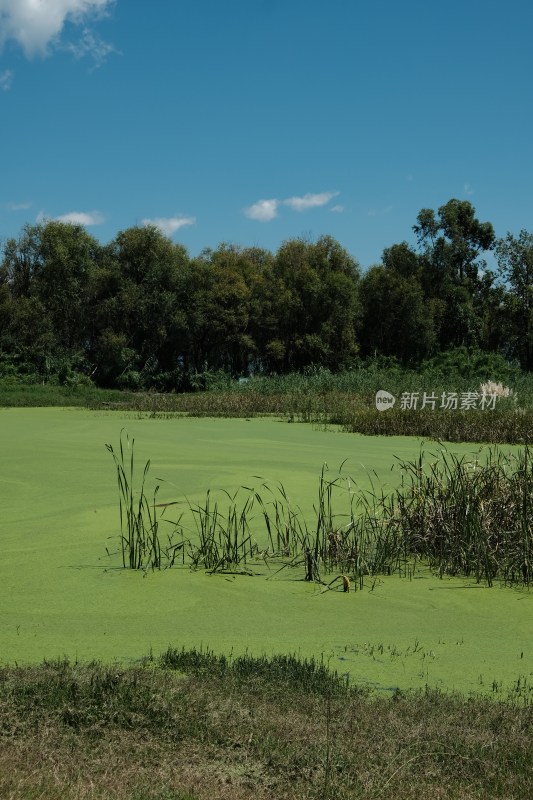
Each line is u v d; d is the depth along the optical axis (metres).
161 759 3.16
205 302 37.97
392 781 3.01
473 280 48.53
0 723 3.38
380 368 38.97
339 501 8.94
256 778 3.04
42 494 9.38
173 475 10.61
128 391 34.53
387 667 4.44
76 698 3.64
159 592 5.94
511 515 7.18
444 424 16.77
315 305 39.28
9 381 33.72
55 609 5.52
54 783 2.89
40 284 37.53
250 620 5.32
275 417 22.16
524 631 5.18
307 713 3.61
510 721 3.56
